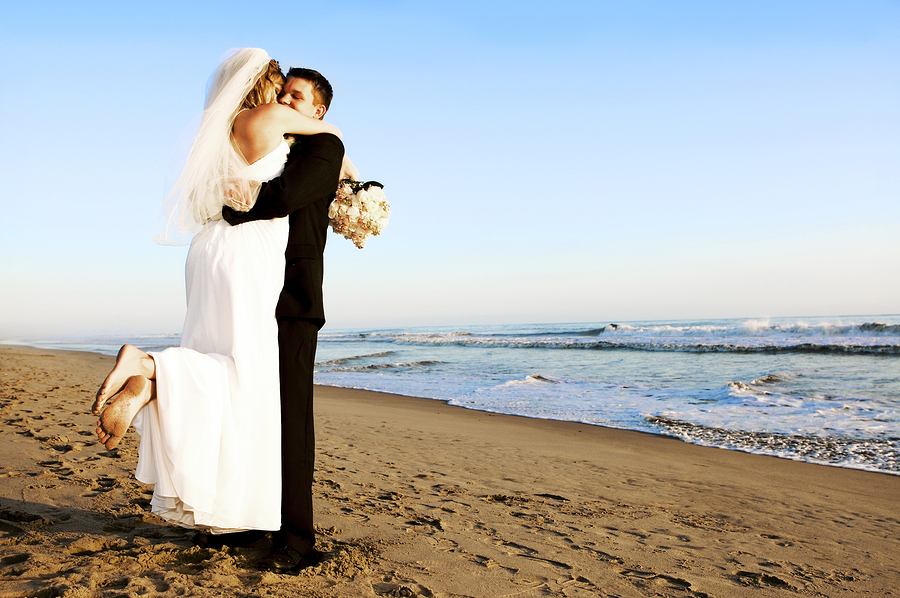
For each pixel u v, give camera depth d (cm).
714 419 917
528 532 332
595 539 333
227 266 203
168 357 187
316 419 868
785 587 278
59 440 483
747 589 270
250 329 202
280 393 211
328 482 436
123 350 181
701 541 354
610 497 468
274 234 211
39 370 1446
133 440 497
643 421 907
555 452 679
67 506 288
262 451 201
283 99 228
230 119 210
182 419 183
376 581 220
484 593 223
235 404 194
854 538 390
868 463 641
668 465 626
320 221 225
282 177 206
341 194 244
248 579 203
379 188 252
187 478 181
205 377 189
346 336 4588
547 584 244
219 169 205
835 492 529
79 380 1202
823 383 1297
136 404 175
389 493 408
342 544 265
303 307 214
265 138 207
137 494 316
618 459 650
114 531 253
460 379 1566
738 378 1422
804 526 416
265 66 221
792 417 923
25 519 262
